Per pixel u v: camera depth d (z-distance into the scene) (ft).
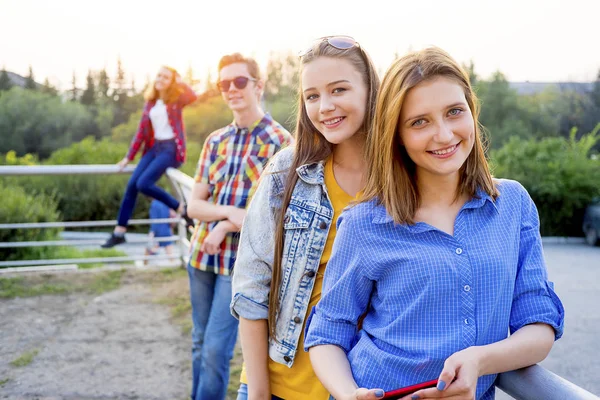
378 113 4.35
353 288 4.39
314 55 5.17
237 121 8.86
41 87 111.96
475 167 4.27
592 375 13.66
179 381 11.51
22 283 17.13
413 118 4.07
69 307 15.34
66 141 103.09
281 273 5.35
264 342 5.49
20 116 102.17
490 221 4.20
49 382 11.35
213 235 8.71
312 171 5.39
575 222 37.24
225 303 8.82
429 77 4.01
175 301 15.75
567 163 38.22
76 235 42.88
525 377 3.74
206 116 72.54
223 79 8.63
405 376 4.05
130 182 18.16
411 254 4.13
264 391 5.43
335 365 4.26
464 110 4.07
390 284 4.22
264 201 5.52
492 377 4.05
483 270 4.03
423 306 4.04
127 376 11.66
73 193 48.47
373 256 4.27
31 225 17.37
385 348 4.17
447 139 4.00
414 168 4.34
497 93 73.67
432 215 4.27
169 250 25.25
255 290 5.48
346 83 5.09
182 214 18.07
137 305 15.51
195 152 61.41
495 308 4.02
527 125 72.13
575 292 21.35
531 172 38.42
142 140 18.08
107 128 107.45
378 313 4.36
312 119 5.26
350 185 5.34
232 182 8.82
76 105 109.09
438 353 3.94
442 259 4.04
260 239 5.48
